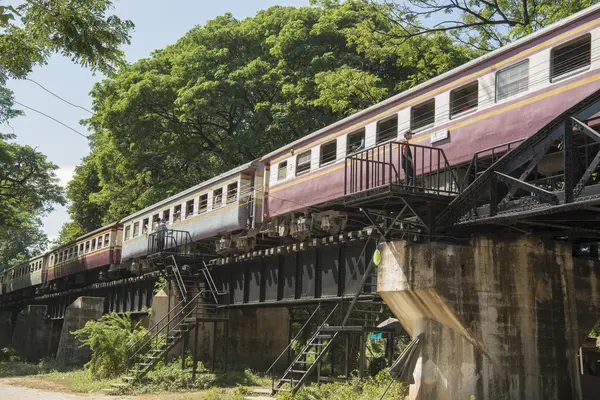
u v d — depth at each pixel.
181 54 41.78
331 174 20.80
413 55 32.28
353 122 20.19
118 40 12.34
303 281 22.70
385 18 31.58
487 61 15.56
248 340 31.28
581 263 15.62
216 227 27.45
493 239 14.75
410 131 16.25
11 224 57.69
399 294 15.16
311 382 23.23
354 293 19.92
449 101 16.52
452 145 16.17
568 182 11.60
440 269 14.39
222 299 28.09
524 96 14.49
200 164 43.47
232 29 41.12
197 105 38.09
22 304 65.19
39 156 53.00
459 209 14.37
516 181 12.84
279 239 25.83
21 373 36.16
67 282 49.12
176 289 29.73
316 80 32.91
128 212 50.22
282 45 37.59
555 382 14.62
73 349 39.47
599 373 19.44
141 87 40.47
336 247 21.08
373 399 17.05
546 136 12.48
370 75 32.16
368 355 25.12
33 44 12.38
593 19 13.27
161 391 23.81
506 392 14.18
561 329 14.97
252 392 21.31
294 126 35.88
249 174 26.23
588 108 11.64
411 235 16.73
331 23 36.88
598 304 15.59
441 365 14.52
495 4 30.86
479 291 14.46
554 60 14.06
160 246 30.59
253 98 40.09
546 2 28.06
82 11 12.11
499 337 14.38
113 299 40.38
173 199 32.56
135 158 45.12
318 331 20.09
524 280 14.80
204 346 30.33
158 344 27.12
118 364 27.67
